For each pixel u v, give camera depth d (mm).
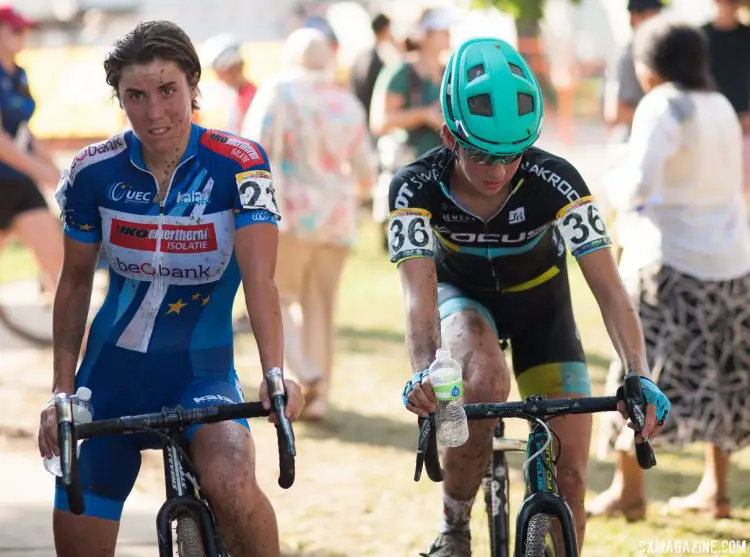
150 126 8070
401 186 9430
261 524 8297
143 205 8562
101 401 8922
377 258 33906
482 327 9922
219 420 7750
